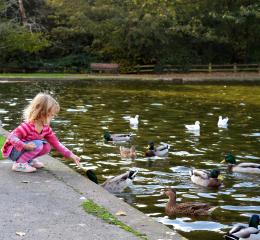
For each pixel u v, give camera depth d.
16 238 6.40
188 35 55.44
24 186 8.70
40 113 9.66
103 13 52.56
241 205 10.15
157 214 9.48
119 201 8.13
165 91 35.00
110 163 13.59
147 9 52.22
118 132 18.38
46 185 8.80
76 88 36.12
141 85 39.97
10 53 52.00
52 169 9.96
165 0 52.34
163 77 47.69
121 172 12.59
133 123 20.12
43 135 9.85
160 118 22.09
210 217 9.34
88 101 28.05
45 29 53.09
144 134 18.11
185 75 51.84
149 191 10.99
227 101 29.28
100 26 51.62
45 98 9.73
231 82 44.44
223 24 55.59
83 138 17.05
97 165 13.33
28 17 54.25
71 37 55.06
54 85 38.44
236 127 19.86
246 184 11.86
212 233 8.46
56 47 54.38
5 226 6.81
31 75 46.59
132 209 7.77
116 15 51.84
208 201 10.41
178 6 53.44
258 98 31.02
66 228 6.81
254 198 10.70
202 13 54.66
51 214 7.33
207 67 55.91
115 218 7.28
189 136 17.80
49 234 6.57
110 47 53.38
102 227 6.89
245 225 8.61
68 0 52.38
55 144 10.03
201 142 16.70
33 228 6.77
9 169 9.80
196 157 14.48
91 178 10.96
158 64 54.75
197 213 9.45
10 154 9.76
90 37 55.78
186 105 27.11
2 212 7.34
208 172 11.98
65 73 51.81
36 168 9.97
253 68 56.12
